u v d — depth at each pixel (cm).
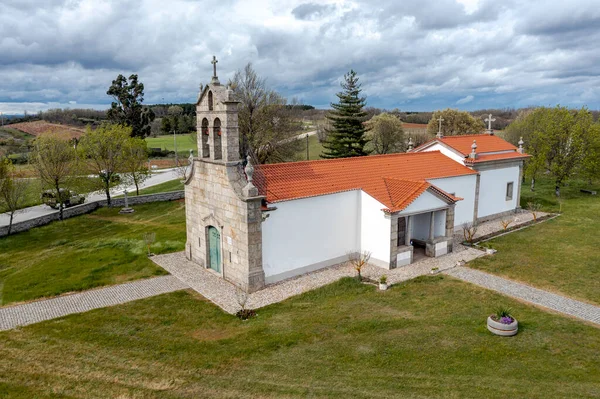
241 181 2250
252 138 5219
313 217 2448
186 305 2070
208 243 2584
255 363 1496
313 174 2622
